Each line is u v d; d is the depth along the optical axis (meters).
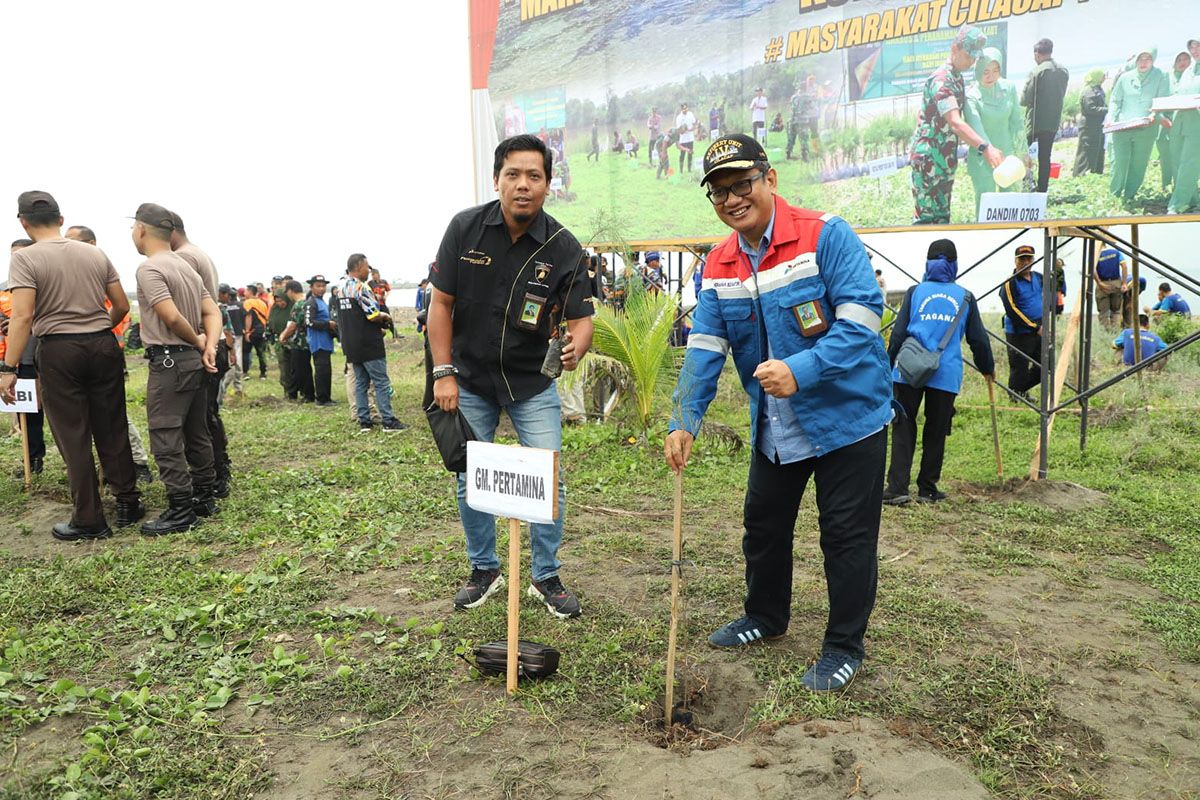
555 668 3.18
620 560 4.66
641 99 8.61
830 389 2.96
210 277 5.92
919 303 5.92
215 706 2.98
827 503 3.13
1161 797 2.47
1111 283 12.10
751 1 7.88
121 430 5.45
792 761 2.54
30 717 2.88
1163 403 9.77
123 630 3.73
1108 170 6.46
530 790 2.47
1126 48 6.27
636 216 8.78
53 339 5.05
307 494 6.27
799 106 7.73
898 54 7.19
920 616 3.82
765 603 3.52
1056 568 4.51
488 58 9.64
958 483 6.67
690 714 2.98
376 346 9.35
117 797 2.46
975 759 2.64
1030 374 9.50
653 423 7.93
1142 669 3.30
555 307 3.71
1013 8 6.65
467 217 3.62
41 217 5.06
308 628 3.73
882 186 7.39
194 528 5.38
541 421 3.81
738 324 3.13
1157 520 5.43
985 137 6.88
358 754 2.69
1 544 5.15
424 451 8.09
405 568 4.57
